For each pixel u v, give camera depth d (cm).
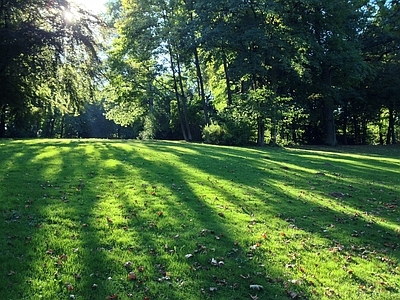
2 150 1509
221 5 2720
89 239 670
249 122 2873
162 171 1289
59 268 561
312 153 2373
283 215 925
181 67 3912
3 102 2433
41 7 2330
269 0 2625
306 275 616
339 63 3158
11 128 4231
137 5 3350
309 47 2895
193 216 846
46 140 2138
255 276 594
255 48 2828
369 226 898
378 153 2958
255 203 1002
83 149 1661
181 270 590
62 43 2242
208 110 4066
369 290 584
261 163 1659
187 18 3347
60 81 2369
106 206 861
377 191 1293
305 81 3128
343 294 563
